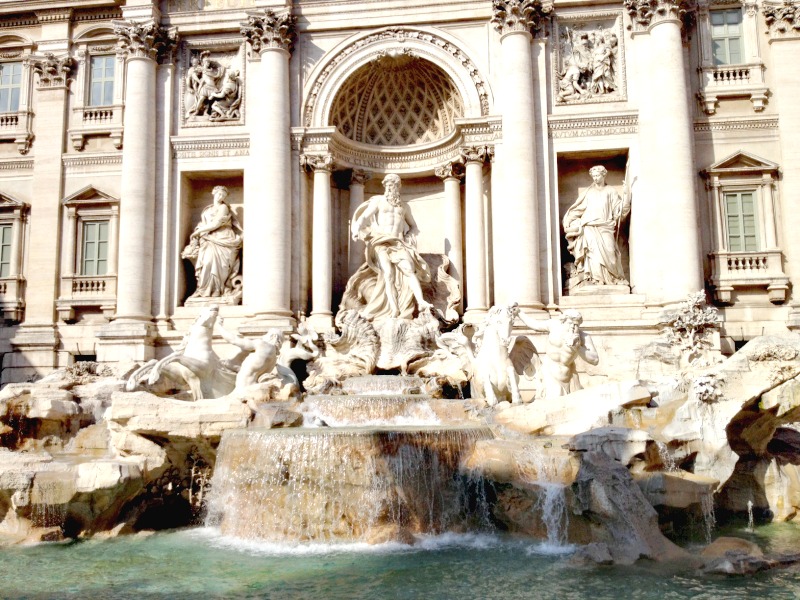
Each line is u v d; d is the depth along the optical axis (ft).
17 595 36.78
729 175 80.84
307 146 84.64
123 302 81.82
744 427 55.26
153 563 42.50
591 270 80.43
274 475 48.06
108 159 90.38
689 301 72.33
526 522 47.50
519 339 69.21
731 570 38.91
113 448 55.62
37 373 87.35
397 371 74.18
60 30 92.94
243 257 85.40
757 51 82.53
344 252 89.45
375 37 85.71
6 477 47.50
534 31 82.89
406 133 91.56
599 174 81.30
